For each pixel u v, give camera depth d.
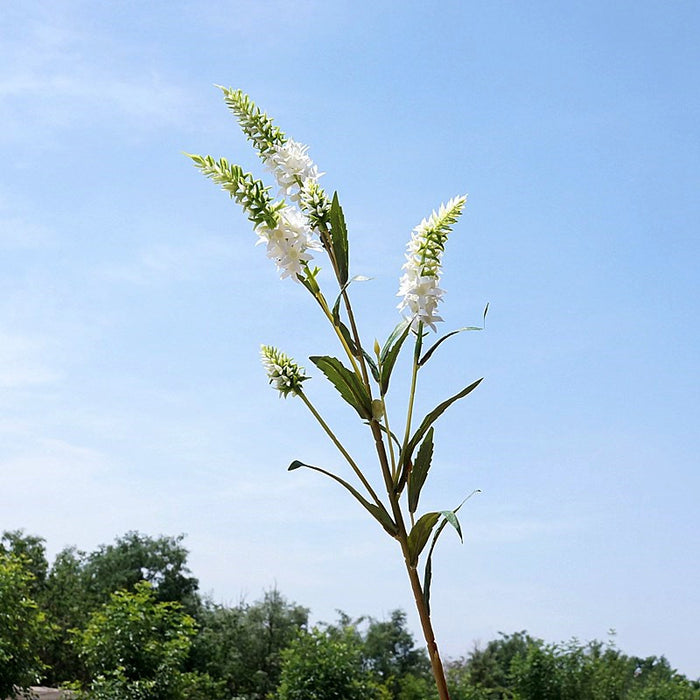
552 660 13.98
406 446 2.52
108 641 11.05
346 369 2.50
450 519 2.33
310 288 2.63
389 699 13.71
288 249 2.57
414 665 28.94
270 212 2.55
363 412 2.54
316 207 2.61
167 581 29.77
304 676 12.19
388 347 2.56
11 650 10.07
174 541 30.66
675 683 14.09
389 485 2.52
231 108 2.69
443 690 2.40
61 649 19.67
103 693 10.34
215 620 26.70
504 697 15.55
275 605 26.39
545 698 13.68
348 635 13.03
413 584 2.47
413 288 2.54
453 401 2.46
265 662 25.38
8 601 10.24
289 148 2.64
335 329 2.60
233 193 2.55
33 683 10.58
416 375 2.57
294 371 2.68
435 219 2.56
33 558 23.47
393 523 2.50
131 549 30.28
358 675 12.83
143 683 10.54
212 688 14.30
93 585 28.72
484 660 23.31
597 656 14.50
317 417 2.64
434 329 2.54
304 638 12.81
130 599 11.44
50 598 22.83
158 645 11.22
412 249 2.57
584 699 13.66
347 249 2.61
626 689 14.56
